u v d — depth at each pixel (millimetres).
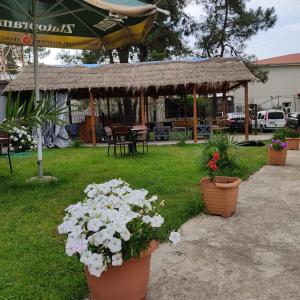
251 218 4883
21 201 5801
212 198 4949
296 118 20438
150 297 2900
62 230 2533
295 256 3623
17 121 4719
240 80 15055
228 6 26984
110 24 7707
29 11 7465
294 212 5105
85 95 19125
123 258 2467
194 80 15203
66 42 8516
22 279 3164
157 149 13195
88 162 10094
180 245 3949
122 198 2783
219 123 17906
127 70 16438
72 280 3135
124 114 23703
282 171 8391
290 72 36844
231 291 2975
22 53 28766
